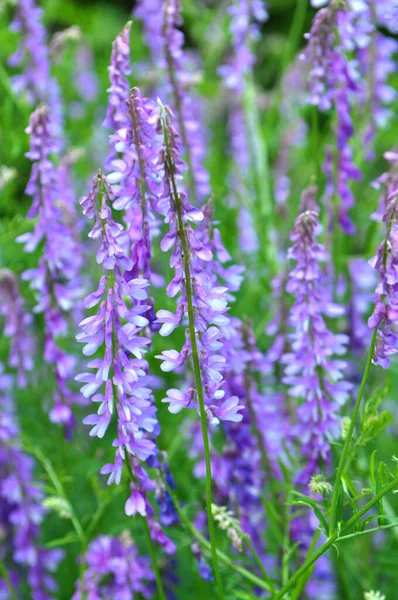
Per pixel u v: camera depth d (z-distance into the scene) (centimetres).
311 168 580
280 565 398
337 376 343
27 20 573
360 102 516
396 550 432
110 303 247
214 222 319
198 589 439
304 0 646
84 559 387
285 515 374
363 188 579
